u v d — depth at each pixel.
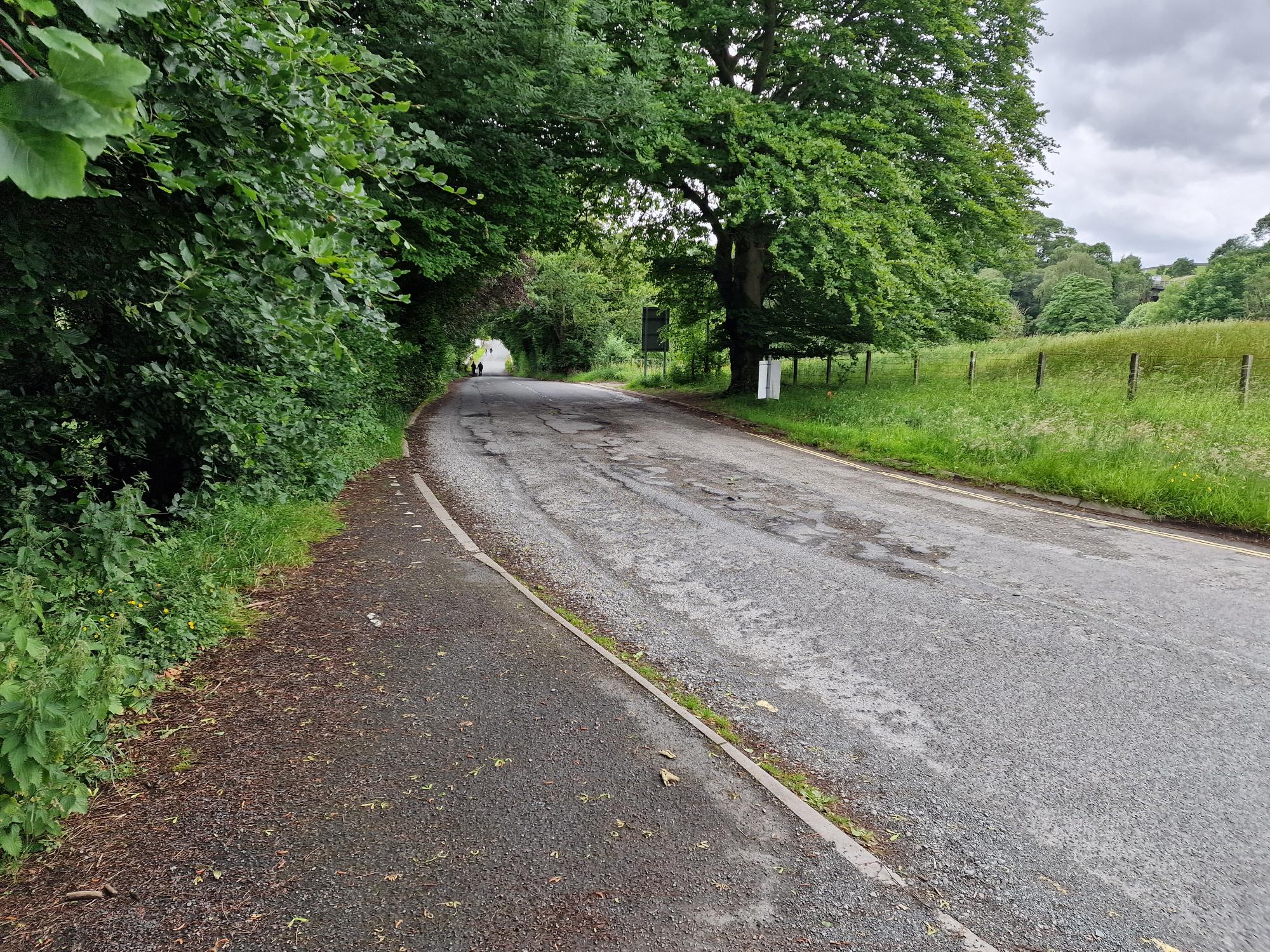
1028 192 20.20
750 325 20.42
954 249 18.47
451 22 10.01
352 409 11.16
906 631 5.04
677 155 15.52
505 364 82.56
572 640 4.65
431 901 2.34
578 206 17.30
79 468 4.91
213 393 5.47
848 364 24.48
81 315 4.77
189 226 3.75
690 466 11.66
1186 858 2.81
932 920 2.41
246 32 3.29
